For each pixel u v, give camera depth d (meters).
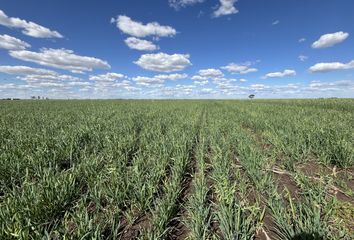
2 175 4.61
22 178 4.51
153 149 6.86
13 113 17.41
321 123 10.05
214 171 5.23
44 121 12.16
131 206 3.84
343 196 4.27
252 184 4.85
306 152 6.44
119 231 3.39
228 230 3.05
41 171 4.68
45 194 3.65
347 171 5.41
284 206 3.78
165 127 11.62
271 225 3.49
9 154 5.46
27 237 2.74
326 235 2.96
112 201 3.85
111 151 6.37
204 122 13.39
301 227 3.04
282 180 5.13
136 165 4.93
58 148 6.31
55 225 3.20
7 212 3.21
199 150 7.09
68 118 13.52
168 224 3.55
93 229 3.01
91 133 8.66
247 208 3.60
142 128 11.03
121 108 25.27
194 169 6.08
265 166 5.72
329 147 6.32
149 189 4.09
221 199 3.84
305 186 4.45
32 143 6.64
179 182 4.67
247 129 11.89
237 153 7.37
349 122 10.43
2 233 2.77
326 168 5.71
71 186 4.12
